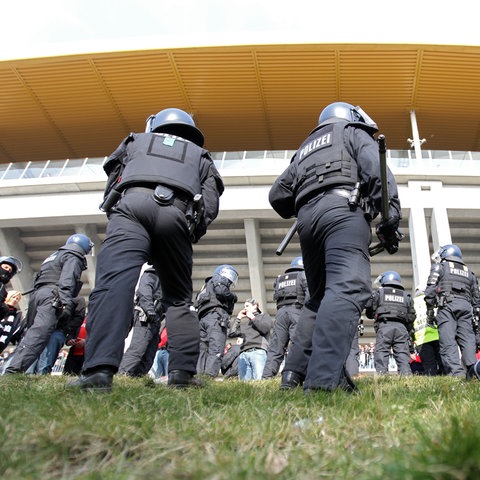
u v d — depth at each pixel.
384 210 3.54
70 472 1.31
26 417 1.84
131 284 3.24
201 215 3.79
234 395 3.07
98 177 24.94
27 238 26.42
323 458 1.42
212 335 9.49
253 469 1.27
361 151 3.63
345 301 3.23
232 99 30.42
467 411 2.12
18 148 35.31
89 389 2.72
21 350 6.79
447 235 23.02
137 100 30.64
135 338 8.45
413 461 1.24
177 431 1.74
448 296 8.48
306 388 3.08
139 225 3.45
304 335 3.96
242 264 26.12
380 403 2.31
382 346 10.05
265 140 34.12
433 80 28.42
